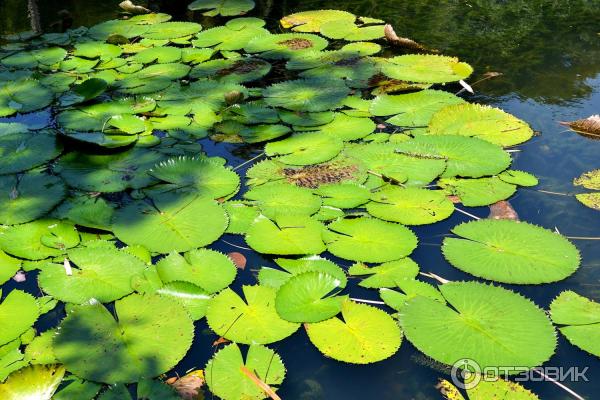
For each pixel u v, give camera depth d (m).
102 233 2.09
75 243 2.02
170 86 3.17
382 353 1.59
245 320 1.69
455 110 2.77
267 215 2.12
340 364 1.60
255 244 1.97
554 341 1.62
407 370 1.58
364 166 2.41
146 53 3.57
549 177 2.38
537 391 1.52
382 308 1.78
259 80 3.26
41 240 2.01
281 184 2.31
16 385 1.48
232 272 1.88
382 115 2.81
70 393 1.48
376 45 3.61
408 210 2.15
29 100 2.99
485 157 2.43
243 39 3.74
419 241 2.06
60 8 4.42
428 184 2.33
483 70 3.29
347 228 2.06
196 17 4.23
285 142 2.62
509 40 3.68
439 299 1.76
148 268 1.89
